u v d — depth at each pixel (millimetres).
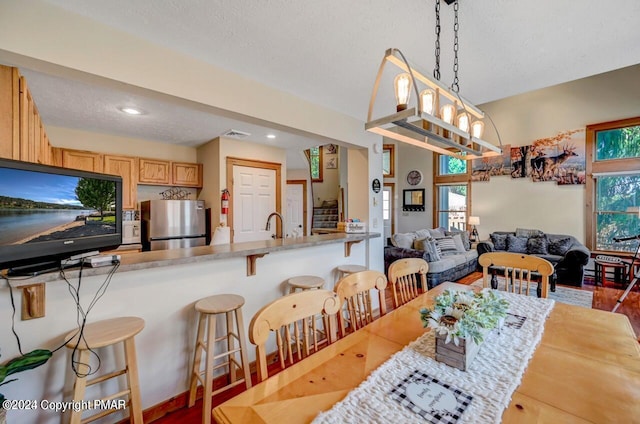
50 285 1424
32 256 1231
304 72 2082
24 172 1211
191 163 4445
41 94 2457
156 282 1771
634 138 5184
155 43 1688
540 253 5422
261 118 2225
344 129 2992
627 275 4938
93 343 1330
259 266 2303
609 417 764
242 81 2111
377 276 1652
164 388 1803
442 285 2135
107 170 3729
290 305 1159
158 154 4242
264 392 892
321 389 905
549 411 786
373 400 842
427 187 7820
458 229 7414
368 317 1640
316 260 2789
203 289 1977
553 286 4422
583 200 5652
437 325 1066
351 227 3191
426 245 4719
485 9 1436
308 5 1407
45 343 1418
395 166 8328
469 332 1011
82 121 3225
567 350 1132
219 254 1891
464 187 7371
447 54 1854
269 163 4590
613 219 5402
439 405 815
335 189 7996
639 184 5180
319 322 2684
